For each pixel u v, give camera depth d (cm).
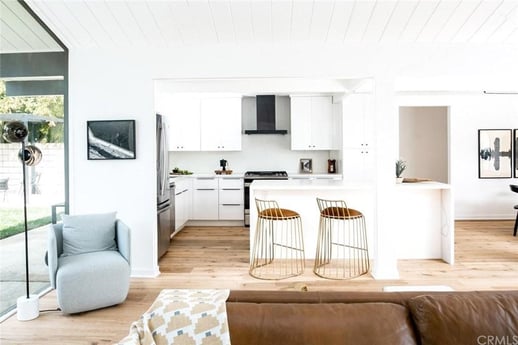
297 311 126
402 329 122
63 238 285
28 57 310
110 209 346
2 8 287
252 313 125
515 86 488
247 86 468
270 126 609
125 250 283
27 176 299
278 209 352
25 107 306
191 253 427
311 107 598
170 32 323
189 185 581
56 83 339
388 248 337
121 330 238
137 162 345
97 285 263
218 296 136
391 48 336
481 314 121
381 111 337
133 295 299
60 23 310
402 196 393
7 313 262
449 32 319
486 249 426
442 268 360
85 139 345
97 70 342
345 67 338
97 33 323
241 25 314
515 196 608
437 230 393
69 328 242
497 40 328
